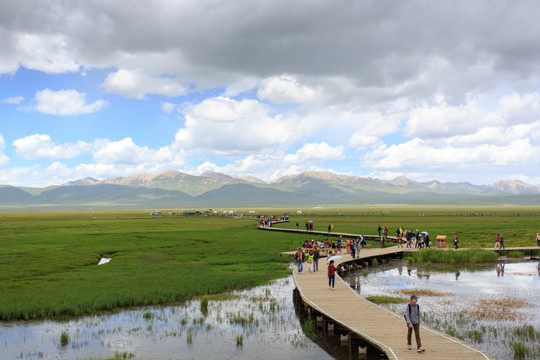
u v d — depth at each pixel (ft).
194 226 412.36
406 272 156.66
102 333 81.41
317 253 140.67
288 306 103.24
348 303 91.71
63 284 125.18
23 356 69.62
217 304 105.09
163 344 75.10
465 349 62.69
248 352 71.41
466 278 142.20
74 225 427.33
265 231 347.36
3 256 186.70
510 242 244.22
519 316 91.97
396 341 66.18
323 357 69.36
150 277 137.28
